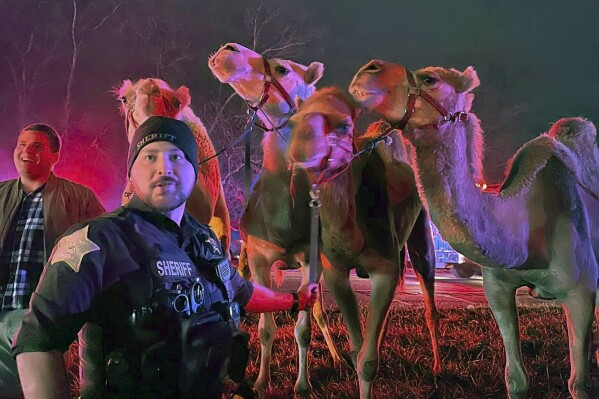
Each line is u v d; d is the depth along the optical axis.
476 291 15.29
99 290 2.09
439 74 4.44
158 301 2.12
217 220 7.16
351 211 5.02
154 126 2.34
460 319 9.55
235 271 2.81
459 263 19.95
